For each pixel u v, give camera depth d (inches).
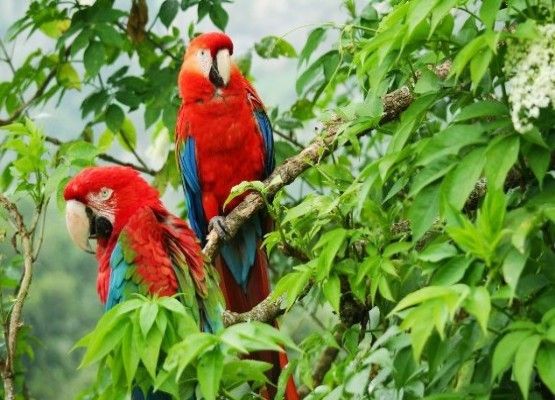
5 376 276.1
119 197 298.0
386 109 289.3
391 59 221.3
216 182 399.9
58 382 616.4
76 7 418.9
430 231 256.5
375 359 227.8
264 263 375.9
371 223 257.3
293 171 315.6
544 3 214.8
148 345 211.5
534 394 208.1
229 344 199.5
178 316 216.7
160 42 446.0
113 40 399.5
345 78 383.9
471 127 203.9
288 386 287.3
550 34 197.2
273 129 437.1
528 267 198.5
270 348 199.3
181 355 203.8
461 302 179.2
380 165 217.5
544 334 176.9
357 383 238.5
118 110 421.7
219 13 412.8
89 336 213.0
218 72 388.5
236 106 390.9
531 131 197.5
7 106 444.5
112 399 222.4
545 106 196.7
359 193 239.0
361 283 250.5
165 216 292.4
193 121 394.3
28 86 446.0
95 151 318.7
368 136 418.3
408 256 255.6
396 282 250.2
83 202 300.7
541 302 195.0
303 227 289.3
